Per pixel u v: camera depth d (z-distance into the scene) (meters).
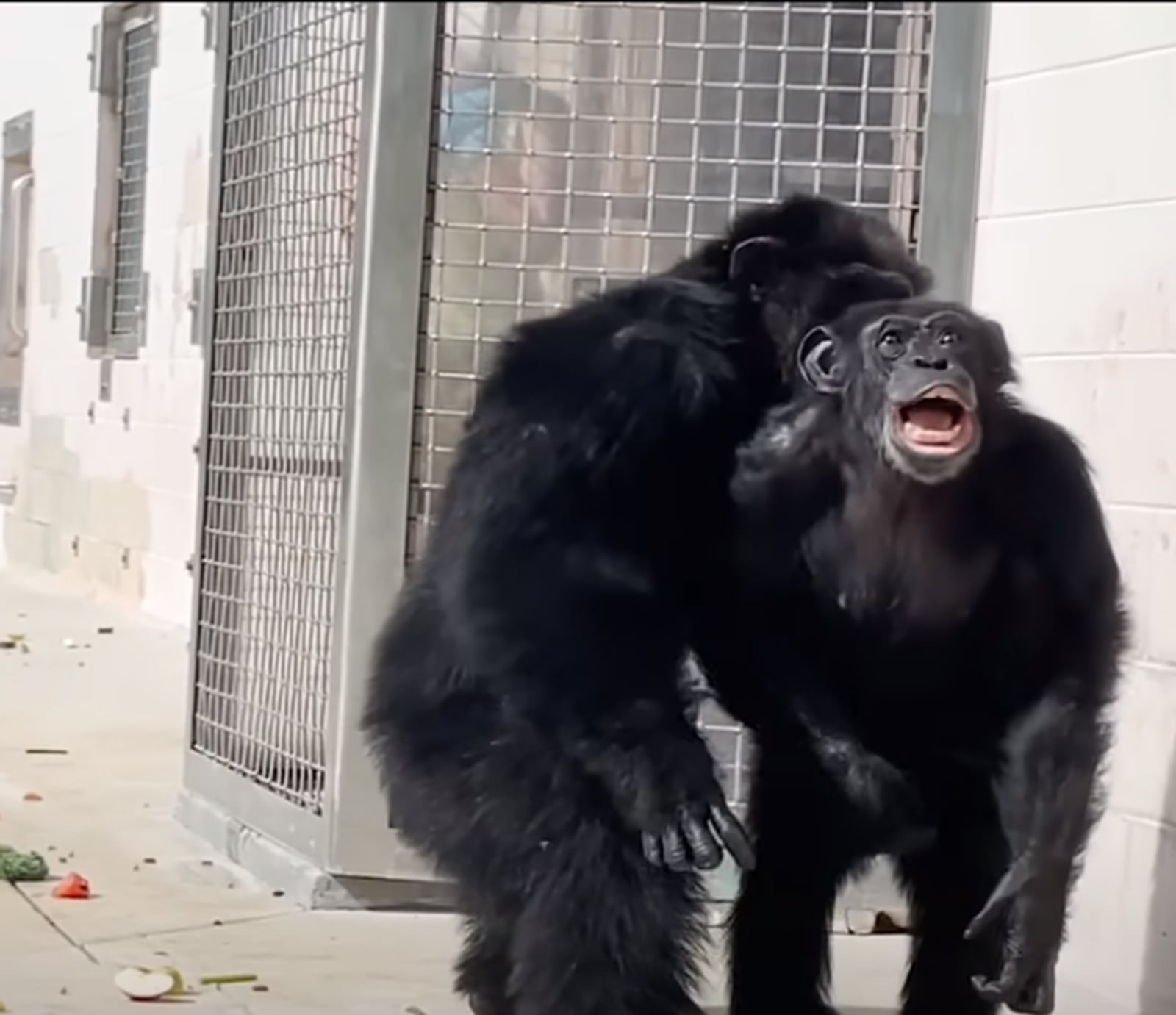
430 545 4.74
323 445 5.85
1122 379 5.39
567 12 6.08
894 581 4.44
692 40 6.11
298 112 6.14
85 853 5.95
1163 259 5.26
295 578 5.99
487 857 4.43
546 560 4.25
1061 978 5.48
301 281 6.05
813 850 4.73
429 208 5.71
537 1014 4.30
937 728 4.66
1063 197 5.62
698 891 4.41
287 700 6.02
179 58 9.21
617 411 4.33
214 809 6.24
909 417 4.20
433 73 5.66
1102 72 5.50
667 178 6.14
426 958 5.24
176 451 7.32
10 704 6.45
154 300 7.70
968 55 5.79
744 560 4.55
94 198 6.90
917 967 4.76
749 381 4.56
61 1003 4.65
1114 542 5.37
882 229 4.83
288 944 5.30
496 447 4.34
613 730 4.18
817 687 4.64
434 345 5.73
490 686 4.36
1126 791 5.32
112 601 6.84
